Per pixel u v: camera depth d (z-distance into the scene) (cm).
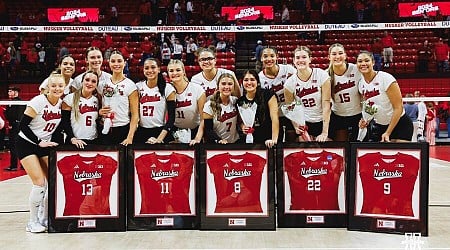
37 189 497
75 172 497
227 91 511
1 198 710
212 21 1952
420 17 1889
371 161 487
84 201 496
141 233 486
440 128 1716
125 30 1145
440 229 493
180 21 1923
